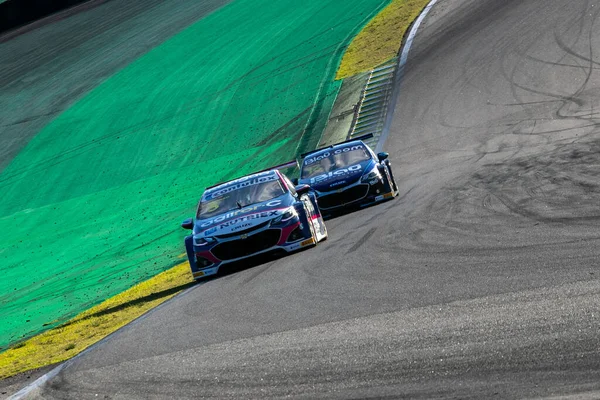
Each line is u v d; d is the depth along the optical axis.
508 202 46.00
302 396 20.41
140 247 85.69
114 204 110.69
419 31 132.88
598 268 26.23
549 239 32.94
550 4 122.19
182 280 52.75
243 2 188.75
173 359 27.55
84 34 195.12
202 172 112.81
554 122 83.50
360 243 43.59
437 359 20.83
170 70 160.25
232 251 45.59
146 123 138.62
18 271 92.31
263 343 26.67
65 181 125.56
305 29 158.75
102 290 68.50
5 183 131.50
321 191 61.25
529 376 18.31
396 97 111.38
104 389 25.86
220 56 159.25
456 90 105.75
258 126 123.00
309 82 132.25
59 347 40.66
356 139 67.94
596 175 47.97
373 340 23.88
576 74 97.81
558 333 20.62
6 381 32.84
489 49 114.19
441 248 36.72
